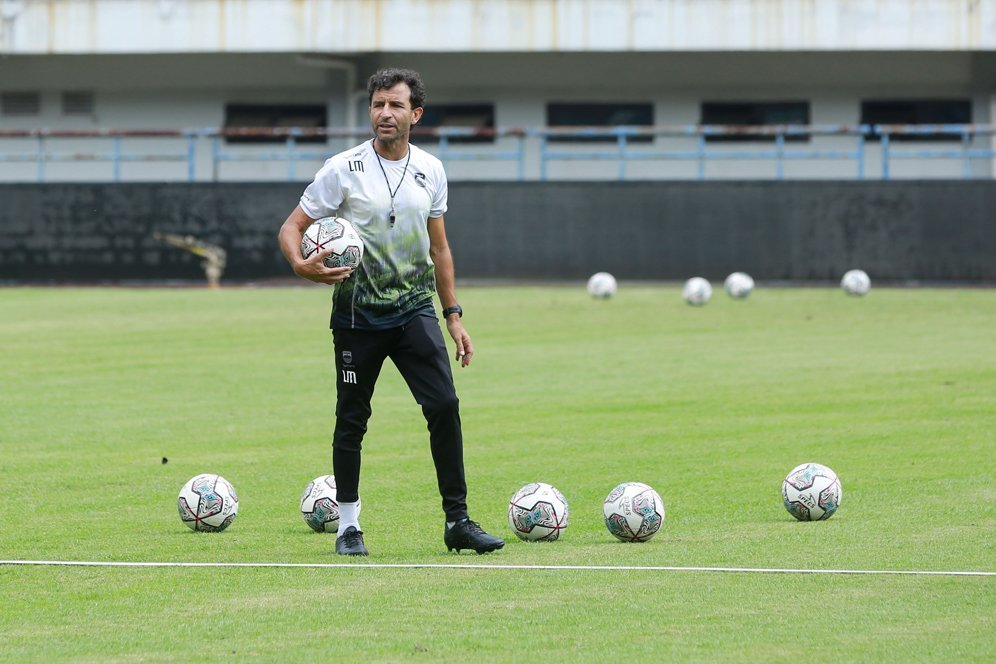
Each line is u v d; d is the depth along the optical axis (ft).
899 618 59.06
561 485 99.96
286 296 297.33
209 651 55.16
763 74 372.38
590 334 212.23
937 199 330.75
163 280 344.69
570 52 362.94
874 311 252.01
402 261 74.64
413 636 56.95
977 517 84.94
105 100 384.27
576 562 71.61
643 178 379.14
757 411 136.46
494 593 64.34
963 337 205.67
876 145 376.89
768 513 88.53
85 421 132.46
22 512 90.12
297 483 101.86
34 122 385.09
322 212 74.95
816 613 60.03
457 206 337.93
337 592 64.95
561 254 336.70
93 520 87.20
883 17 350.23
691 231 335.06
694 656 53.67
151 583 67.31
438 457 75.10
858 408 137.90
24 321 236.43
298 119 383.65
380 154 74.69
